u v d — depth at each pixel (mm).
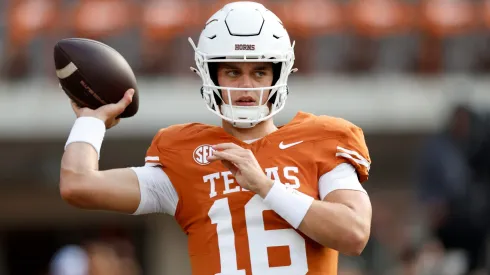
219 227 11688
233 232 11633
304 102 31750
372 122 31828
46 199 34469
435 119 31781
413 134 32156
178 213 12078
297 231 11602
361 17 33281
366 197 11734
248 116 11828
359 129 12234
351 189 11688
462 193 27359
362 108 31922
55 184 32625
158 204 12141
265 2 33062
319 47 33094
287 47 11984
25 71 32344
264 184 11305
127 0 32656
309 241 11633
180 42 32438
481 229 27188
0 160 31953
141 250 34500
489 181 27562
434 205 27578
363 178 12102
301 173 11789
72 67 12203
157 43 32406
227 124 12281
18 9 32688
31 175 32312
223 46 11828
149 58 32312
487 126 27906
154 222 34406
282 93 12094
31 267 35438
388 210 33344
